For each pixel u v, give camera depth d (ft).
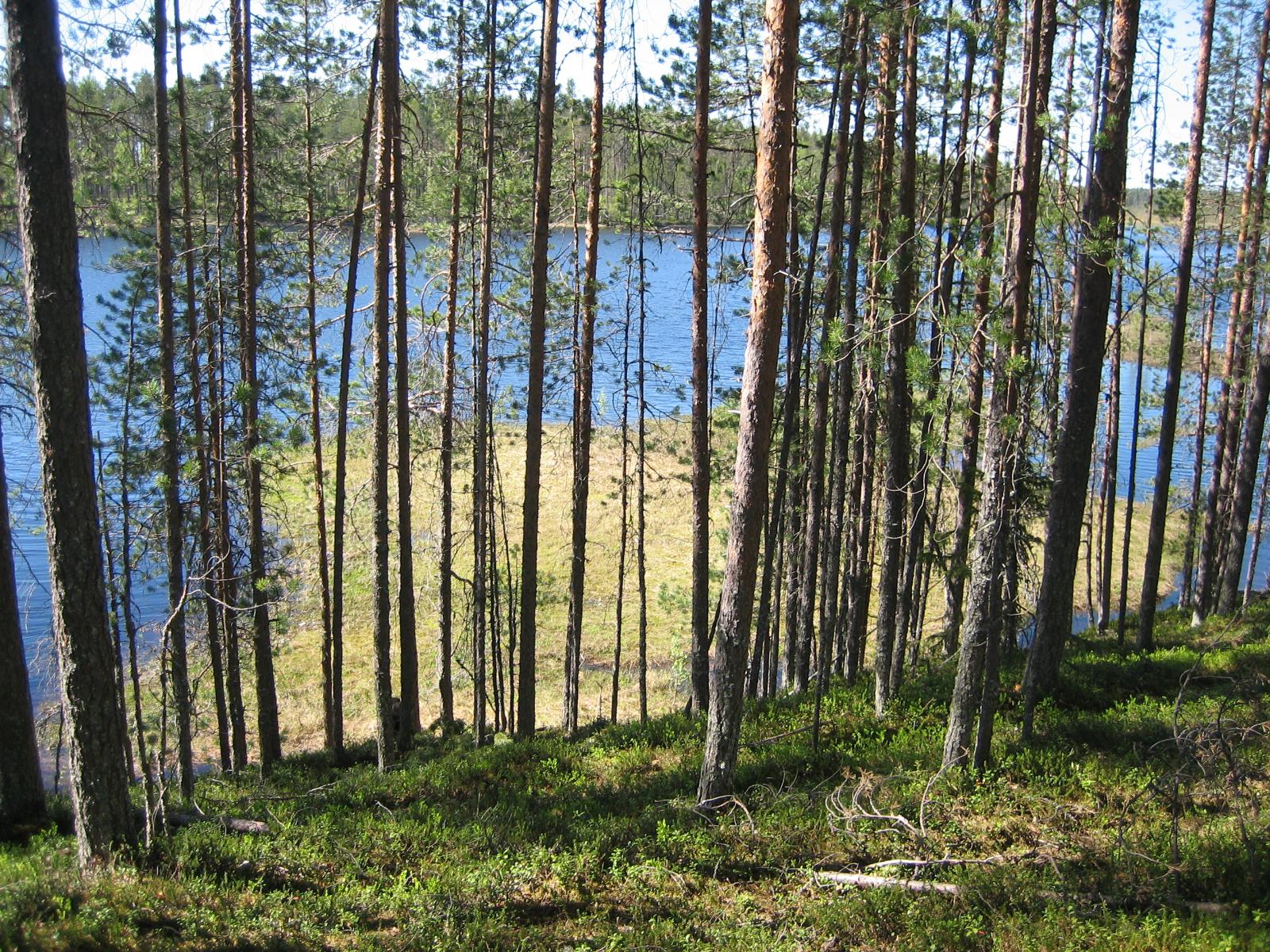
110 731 25.02
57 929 21.22
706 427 47.03
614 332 65.16
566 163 60.03
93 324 52.34
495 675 62.69
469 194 53.16
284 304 56.44
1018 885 24.53
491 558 62.08
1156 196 71.15
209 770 58.44
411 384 63.82
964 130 40.22
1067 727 35.99
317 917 24.07
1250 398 72.38
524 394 69.97
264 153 51.90
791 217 45.03
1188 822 27.86
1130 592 100.83
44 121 22.18
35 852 28.30
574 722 56.90
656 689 80.94
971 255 29.22
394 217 47.93
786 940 23.35
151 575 51.49
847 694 46.19
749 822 30.30
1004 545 30.76
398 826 31.76
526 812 33.78
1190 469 122.31
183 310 49.78
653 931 23.71
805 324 45.29
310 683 79.77
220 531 48.06
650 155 55.88
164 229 36.86
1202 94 52.65
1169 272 56.70
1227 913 22.08
